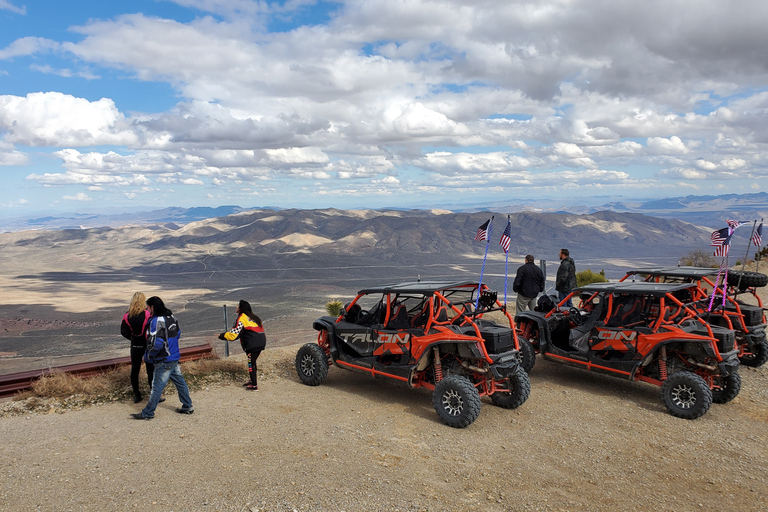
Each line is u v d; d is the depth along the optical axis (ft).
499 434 22.80
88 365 29.58
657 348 27.22
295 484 16.99
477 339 23.94
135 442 20.68
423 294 26.09
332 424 23.47
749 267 75.20
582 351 30.42
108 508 15.20
